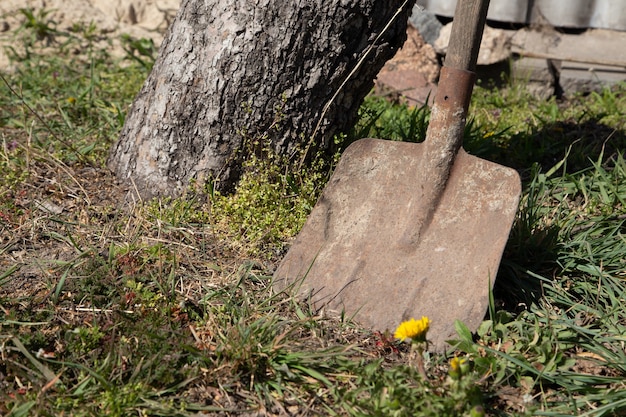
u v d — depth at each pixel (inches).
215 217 123.8
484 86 207.9
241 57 118.4
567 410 88.5
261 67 118.6
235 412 88.4
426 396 84.6
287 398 91.0
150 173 128.1
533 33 204.4
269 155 123.0
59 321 100.3
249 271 112.5
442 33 205.3
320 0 115.3
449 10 207.3
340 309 105.7
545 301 109.0
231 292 107.4
